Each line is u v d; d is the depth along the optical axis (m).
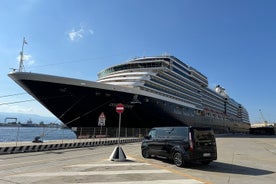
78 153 15.02
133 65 43.47
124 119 34.19
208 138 11.16
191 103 52.75
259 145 24.95
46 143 18.86
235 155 15.73
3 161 11.32
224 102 86.12
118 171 9.11
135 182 7.45
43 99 28.50
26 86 27.34
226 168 10.59
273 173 9.58
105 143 23.28
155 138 12.59
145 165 10.65
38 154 14.37
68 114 30.69
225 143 27.41
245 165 11.55
